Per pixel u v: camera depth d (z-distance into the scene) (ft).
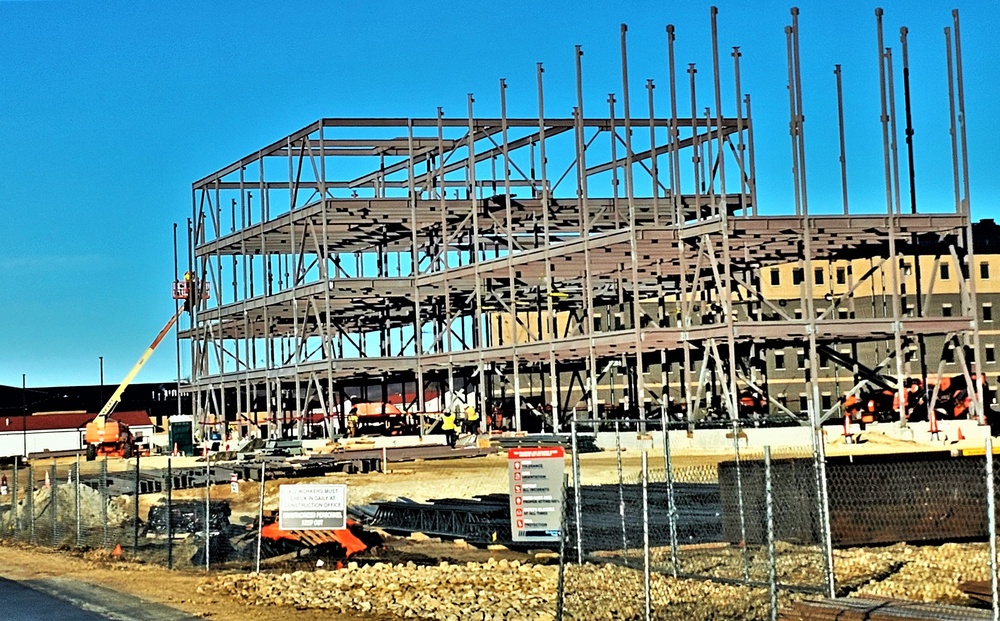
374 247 250.37
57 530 119.14
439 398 254.27
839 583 71.72
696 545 86.43
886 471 82.23
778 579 73.20
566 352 191.21
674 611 67.05
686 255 187.42
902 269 222.28
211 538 103.50
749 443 169.68
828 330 170.19
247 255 255.70
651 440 171.83
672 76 181.16
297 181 223.92
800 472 82.07
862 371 188.65
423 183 235.81
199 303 264.72
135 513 103.19
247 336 243.81
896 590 70.03
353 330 272.72
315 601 75.82
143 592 82.02
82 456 291.38
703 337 171.73
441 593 76.64
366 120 212.64
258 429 251.19
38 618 73.20
